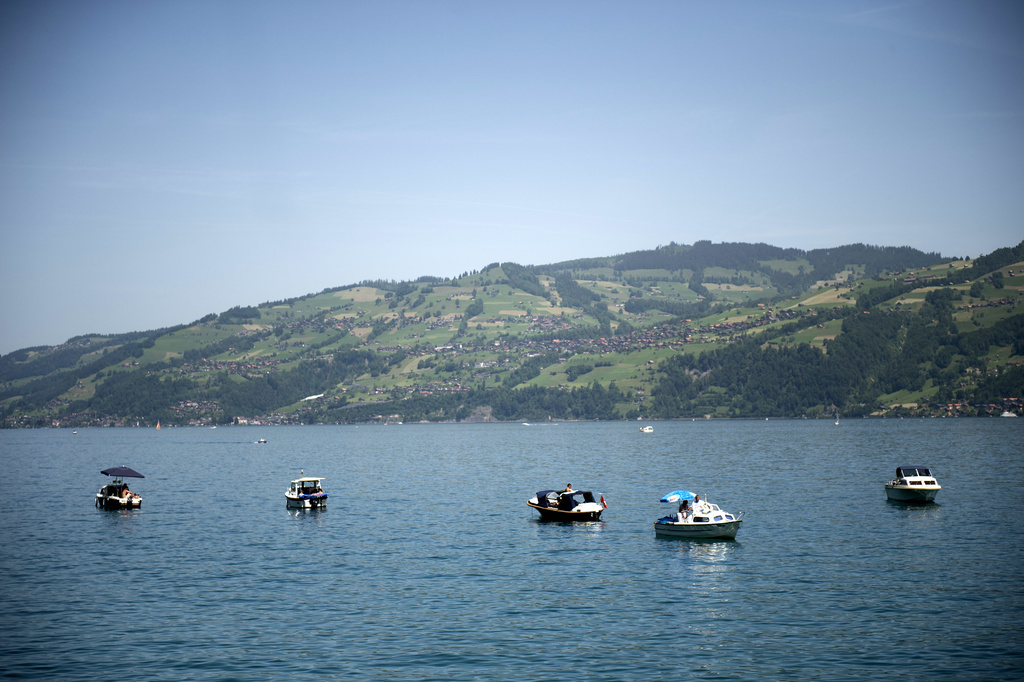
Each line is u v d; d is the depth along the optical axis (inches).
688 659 1376.7
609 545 2406.5
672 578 1953.7
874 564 2059.5
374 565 2143.2
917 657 1369.3
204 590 1867.6
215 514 3181.6
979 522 2667.3
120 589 1877.5
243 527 2817.4
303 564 2160.4
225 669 1339.8
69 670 1339.8
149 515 3161.9
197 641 1486.2
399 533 2659.9
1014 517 2751.0
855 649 1413.6
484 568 2096.5
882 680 1274.6
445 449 7839.6
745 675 1300.4
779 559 2148.1
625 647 1441.9
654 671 1321.4
